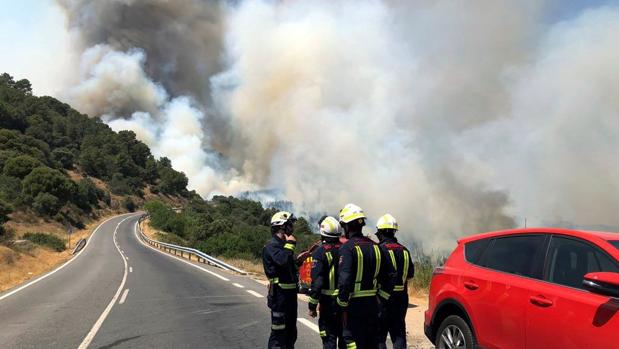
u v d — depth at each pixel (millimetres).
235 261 25500
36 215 81625
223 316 9812
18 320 9820
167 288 14914
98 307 11320
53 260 35594
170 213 103312
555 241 4531
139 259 33031
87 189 121188
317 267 5168
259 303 11602
